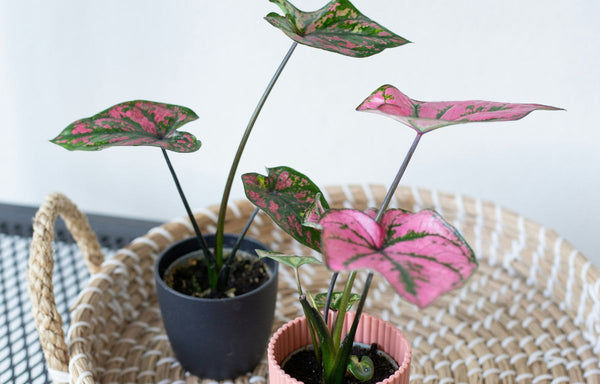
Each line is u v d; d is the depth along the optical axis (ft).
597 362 2.23
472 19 2.64
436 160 2.92
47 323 2.02
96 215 3.29
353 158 2.98
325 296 1.87
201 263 2.27
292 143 2.99
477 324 2.40
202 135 3.04
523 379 2.20
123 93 3.01
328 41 1.78
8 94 3.11
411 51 2.73
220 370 2.17
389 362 1.86
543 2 2.58
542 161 2.84
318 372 1.84
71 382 2.01
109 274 2.34
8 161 3.29
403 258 1.48
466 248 1.50
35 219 2.13
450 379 2.21
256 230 2.65
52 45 2.97
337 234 1.51
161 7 2.82
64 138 1.86
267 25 2.78
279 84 2.88
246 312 2.08
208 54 2.87
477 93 2.76
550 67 2.67
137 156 3.15
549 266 2.49
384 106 1.62
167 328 2.16
